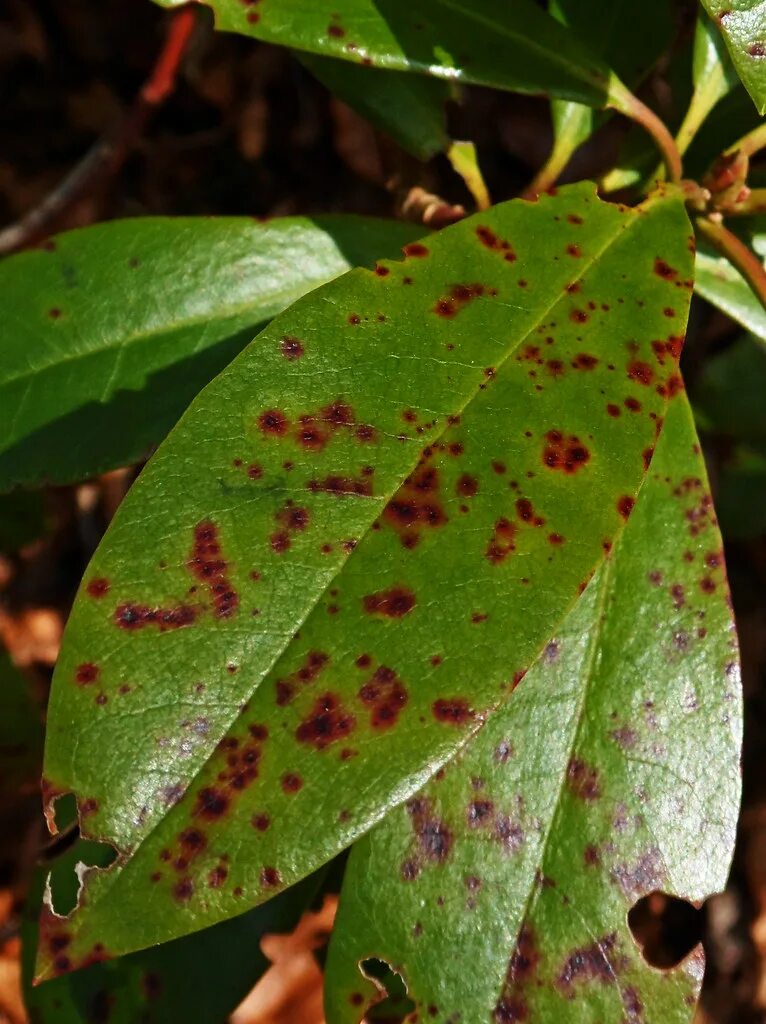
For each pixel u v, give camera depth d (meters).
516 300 0.21
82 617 0.19
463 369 0.20
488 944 0.22
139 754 0.19
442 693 0.19
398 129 0.25
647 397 0.20
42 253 0.25
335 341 0.20
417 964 0.22
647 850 0.23
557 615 0.19
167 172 0.46
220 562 0.19
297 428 0.20
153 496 0.20
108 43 0.48
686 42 0.27
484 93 0.44
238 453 0.20
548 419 0.20
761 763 0.46
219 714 0.19
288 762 0.19
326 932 0.33
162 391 0.24
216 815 0.19
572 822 0.23
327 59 0.25
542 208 0.22
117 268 0.25
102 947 0.19
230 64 0.46
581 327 0.21
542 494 0.20
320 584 0.19
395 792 0.19
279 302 0.25
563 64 0.23
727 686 0.23
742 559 0.47
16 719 0.32
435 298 0.21
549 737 0.23
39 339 0.24
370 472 0.20
